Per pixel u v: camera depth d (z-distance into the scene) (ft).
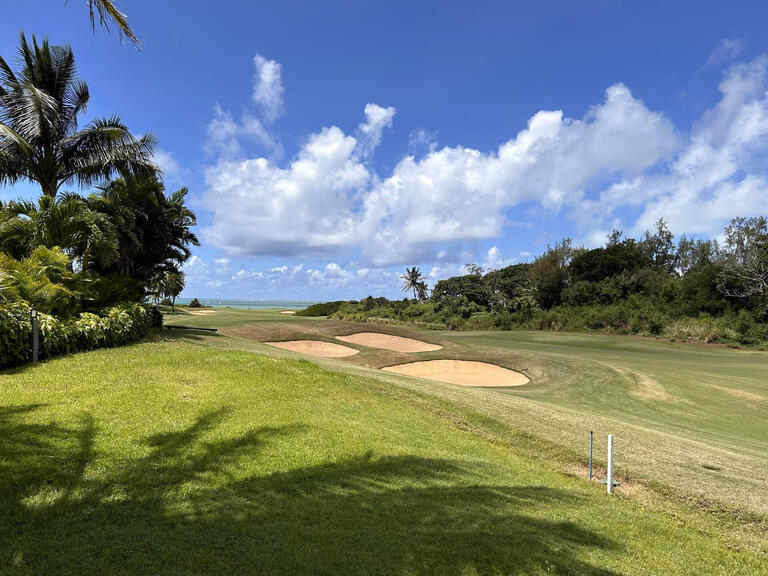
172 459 19.61
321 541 14.25
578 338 138.51
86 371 34.06
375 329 121.29
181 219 86.38
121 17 21.27
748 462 33.01
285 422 27.32
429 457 25.32
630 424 42.93
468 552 14.78
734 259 163.43
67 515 14.28
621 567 15.78
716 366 84.17
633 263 197.77
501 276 241.55
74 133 62.08
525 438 34.37
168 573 11.82
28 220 50.57
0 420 21.94
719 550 19.56
